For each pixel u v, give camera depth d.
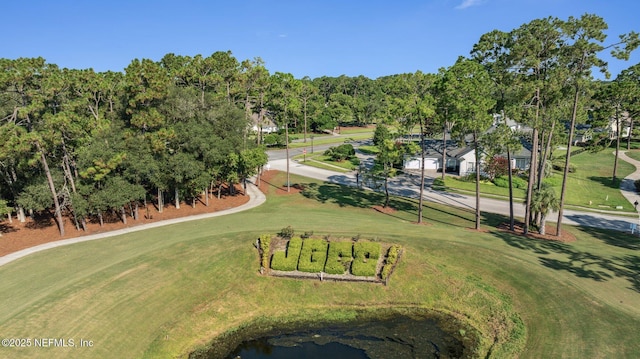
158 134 39.84
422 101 35.81
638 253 31.91
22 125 38.03
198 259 30.83
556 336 21.66
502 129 35.31
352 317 25.78
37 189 36.00
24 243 35.78
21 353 20.47
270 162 77.31
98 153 36.97
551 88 34.19
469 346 22.66
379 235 33.78
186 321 24.80
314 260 30.05
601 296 24.58
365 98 161.75
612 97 58.25
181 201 49.31
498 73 36.88
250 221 39.59
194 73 55.81
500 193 55.62
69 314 23.83
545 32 33.38
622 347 19.97
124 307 25.06
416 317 25.66
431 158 71.44
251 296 27.58
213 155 44.38
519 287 26.61
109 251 32.97
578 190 57.50
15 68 35.53
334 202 50.03
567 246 33.53
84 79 44.00
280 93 55.94
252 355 22.19
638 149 85.06
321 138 114.38
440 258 30.41
